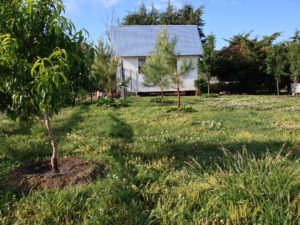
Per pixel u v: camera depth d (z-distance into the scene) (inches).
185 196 180.9
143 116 530.0
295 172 173.8
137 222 157.0
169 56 624.7
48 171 233.8
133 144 319.9
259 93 1328.7
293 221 148.9
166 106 687.7
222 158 253.4
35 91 181.8
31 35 195.8
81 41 206.4
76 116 530.3
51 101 180.5
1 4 193.3
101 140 343.3
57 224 160.6
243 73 1301.7
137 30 1342.3
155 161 249.3
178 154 279.0
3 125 412.2
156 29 1359.5
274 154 253.4
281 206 154.9
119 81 863.1
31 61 196.1
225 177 183.6
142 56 1238.9
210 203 168.2
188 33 1352.1
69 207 170.6
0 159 269.3
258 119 480.1
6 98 202.8
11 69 185.9
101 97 837.8
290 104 729.0
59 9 200.5
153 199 181.6
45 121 228.4
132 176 217.3
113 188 188.1
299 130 387.9
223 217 159.0
